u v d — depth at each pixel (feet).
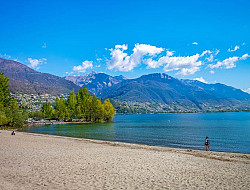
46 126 338.95
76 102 461.78
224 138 169.58
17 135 177.06
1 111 272.92
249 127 268.00
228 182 49.26
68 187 44.29
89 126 326.24
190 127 287.48
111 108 447.42
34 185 45.29
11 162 67.62
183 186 46.11
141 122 437.99
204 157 83.61
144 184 47.06
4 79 298.97
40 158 74.74
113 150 96.94
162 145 137.69
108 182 48.08
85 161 70.49
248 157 86.74
